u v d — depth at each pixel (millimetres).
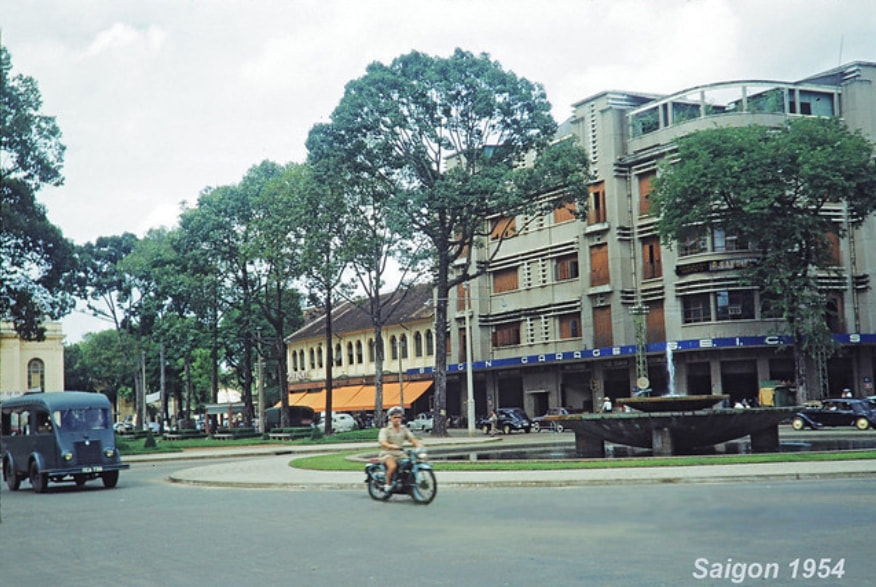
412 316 76812
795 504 14797
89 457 25844
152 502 20859
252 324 67000
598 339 60844
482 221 53906
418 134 49531
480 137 50406
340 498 19641
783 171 47844
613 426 27312
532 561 10758
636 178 59156
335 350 87688
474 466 24844
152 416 125688
